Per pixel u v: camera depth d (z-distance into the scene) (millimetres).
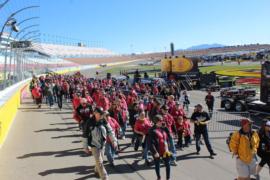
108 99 17062
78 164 10680
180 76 39875
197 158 11266
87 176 9539
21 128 16812
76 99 15188
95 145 8289
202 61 87500
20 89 27750
